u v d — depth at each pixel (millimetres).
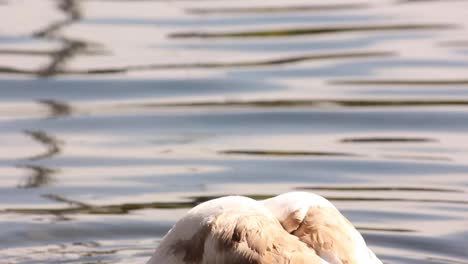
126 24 18469
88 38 17547
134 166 12070
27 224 10328
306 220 6984
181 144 12828
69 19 18734
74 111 14156
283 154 12422
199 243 6965
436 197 11016
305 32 18062
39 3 19938
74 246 9773
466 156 12312
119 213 10609
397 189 11266
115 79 15422
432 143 12828
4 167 12047
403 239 9914
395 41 17469
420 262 9359
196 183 11484
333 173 11781
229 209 7090
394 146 12711
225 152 12516
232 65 16156
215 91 14961
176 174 11789
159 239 9969
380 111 14062
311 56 16656
